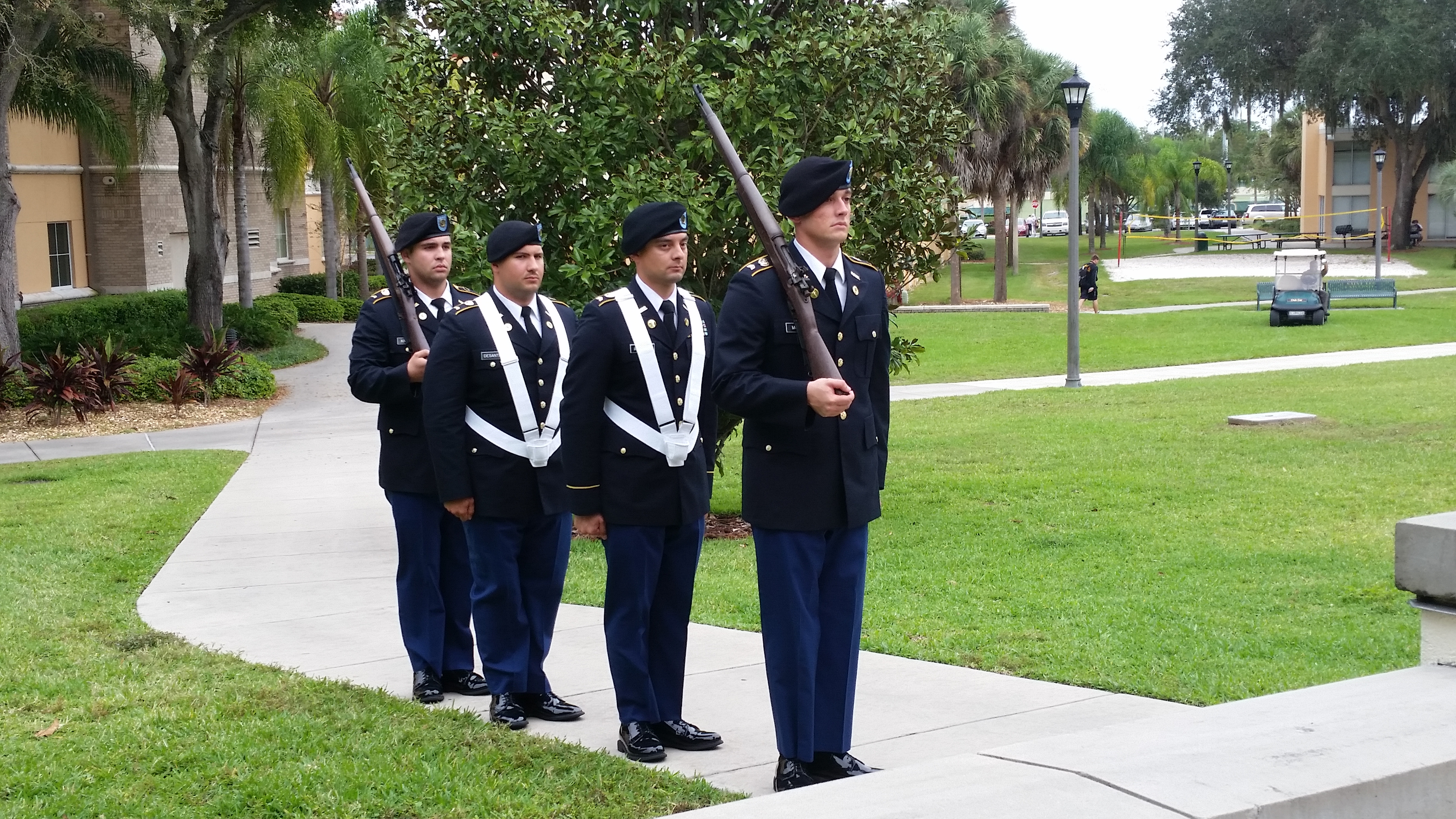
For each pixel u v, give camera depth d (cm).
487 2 928
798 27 955
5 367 1819
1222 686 522
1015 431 1446
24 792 418
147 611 711
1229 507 958
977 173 3856
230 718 502
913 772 294
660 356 461
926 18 1023
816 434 402
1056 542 859
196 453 1423
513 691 502
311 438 1580
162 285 3281
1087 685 537
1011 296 4503
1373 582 707
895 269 987
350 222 3784
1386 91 5369
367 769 438
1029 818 255
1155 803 261
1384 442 1249
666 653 473
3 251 1969
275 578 799
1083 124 5450
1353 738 301
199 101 3378
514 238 508
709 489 482
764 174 885
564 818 399
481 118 923
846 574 414
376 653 619
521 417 500
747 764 451
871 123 914
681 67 895
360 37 3134
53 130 2998
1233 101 6228
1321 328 2831
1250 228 8638
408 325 559
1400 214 5847
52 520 993
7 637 630
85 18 2202
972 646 603
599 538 466
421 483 545
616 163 938
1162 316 3394
